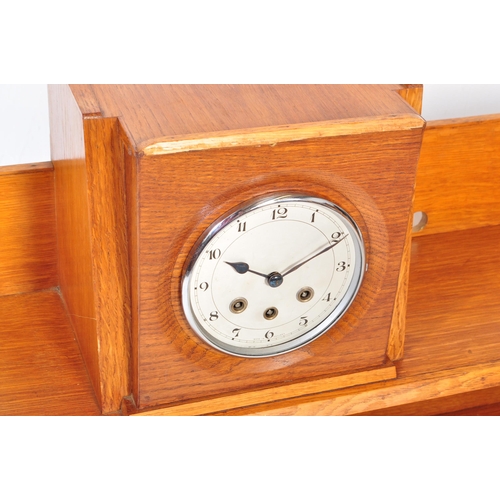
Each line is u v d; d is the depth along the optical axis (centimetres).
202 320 113
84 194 109
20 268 130
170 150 104
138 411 115
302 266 114
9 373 121
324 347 119
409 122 109
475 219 141
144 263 108
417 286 132
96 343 114
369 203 113
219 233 109
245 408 118
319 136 107
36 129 135
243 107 110
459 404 142
